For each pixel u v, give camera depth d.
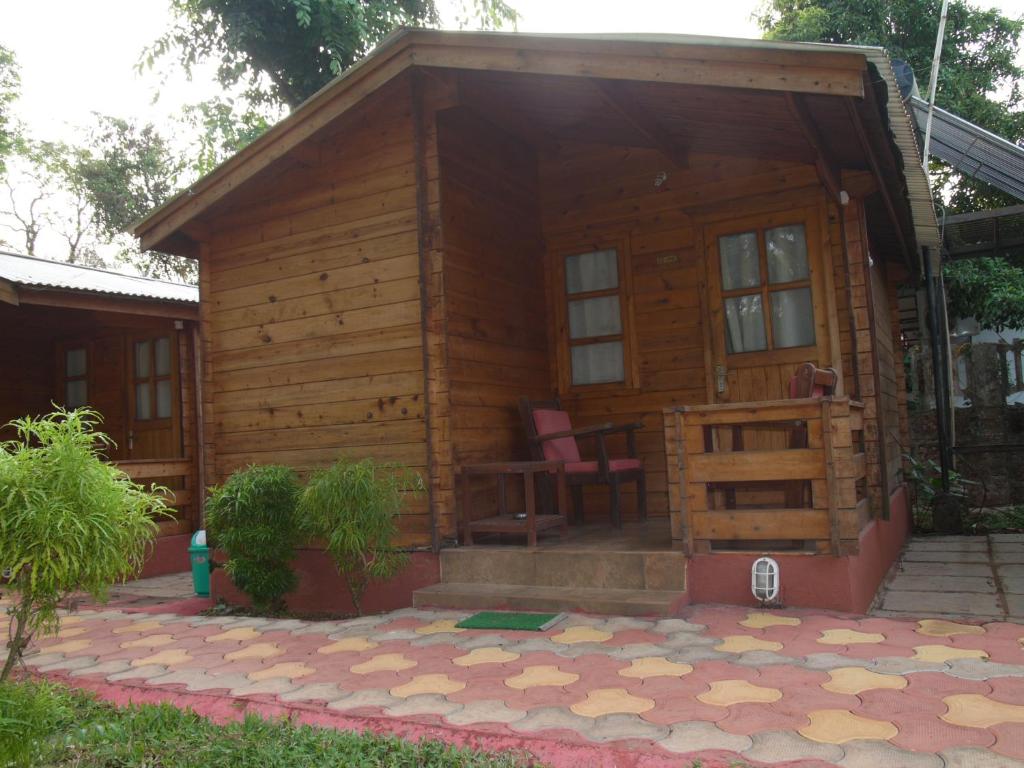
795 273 6.45
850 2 14.55
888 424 7.20
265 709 3.40
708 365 6.66
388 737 2.94
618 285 7.12
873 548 5.27
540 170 7.44
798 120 4.57
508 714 3.10
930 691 3.11
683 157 6.75
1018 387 10.27
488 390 6.22
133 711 3.43
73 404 11.13
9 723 2.78
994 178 8.58
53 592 3.15
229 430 6.64
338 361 6.14
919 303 11.04
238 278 6.69
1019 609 4.68
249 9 13.34
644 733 2.82
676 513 4.88
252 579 5.74
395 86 5.88
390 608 5.72
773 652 3.74
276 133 6.03
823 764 2.49
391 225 5.97
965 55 14.78
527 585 5.25
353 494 5.14
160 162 23.55
